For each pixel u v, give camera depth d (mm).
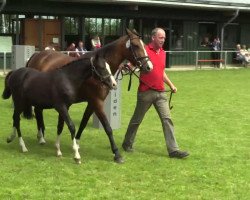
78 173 6785
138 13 24703
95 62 7102
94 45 22797
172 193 6059
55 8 21938
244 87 17938
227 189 6266
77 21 23484
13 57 12148
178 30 27156
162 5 24000
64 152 7938
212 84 18625
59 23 22859
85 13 22953
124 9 24141
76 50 21516
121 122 10758
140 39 7430
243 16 29688
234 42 29953
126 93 15469
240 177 6793
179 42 27234
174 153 7750
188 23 27500
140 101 7801
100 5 23344
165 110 7758
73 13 22578
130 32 7402
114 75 7852
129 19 25188
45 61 8500
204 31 28516
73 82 7219
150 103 7789
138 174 6809
